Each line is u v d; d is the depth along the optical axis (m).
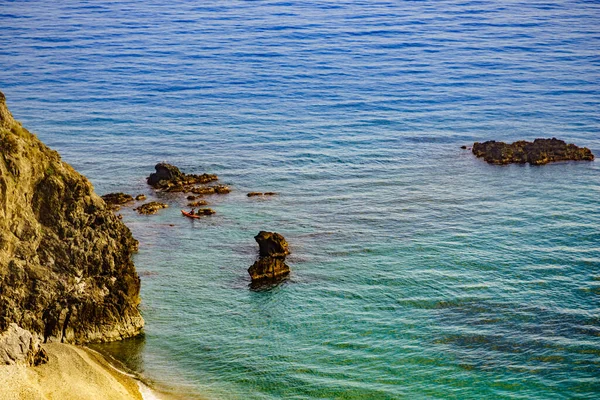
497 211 101.38
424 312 75.00
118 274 70.81
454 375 64.62
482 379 64.00
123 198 105.31
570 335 70.12
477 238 92.38
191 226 96.94
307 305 76.88
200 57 192.25
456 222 97.81
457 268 84.31
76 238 67.06
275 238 88.56
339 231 95.44
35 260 65.25
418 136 136.88
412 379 64.38
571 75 173.62
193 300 77.88
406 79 173.12
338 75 176.88
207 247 90.81
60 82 169.50
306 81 172.38
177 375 65.38
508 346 68.62
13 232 63.78
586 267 83.88
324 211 102.50
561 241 91.00
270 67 183.62
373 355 67.94
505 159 122.31
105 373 63.34
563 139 135.12
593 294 77.81
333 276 82.94
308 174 117.62
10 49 196.88
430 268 84.44
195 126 141.75
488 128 141.12
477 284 80.44
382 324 73.00
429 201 105.88
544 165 120.75
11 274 63.56
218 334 71.69
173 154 126.44
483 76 174.38
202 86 168.62
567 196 106.81
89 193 68.75
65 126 140.12
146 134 136.75
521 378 64.06
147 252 89.12
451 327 72.12
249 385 64.19
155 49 199.75
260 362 67.19
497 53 193.50
